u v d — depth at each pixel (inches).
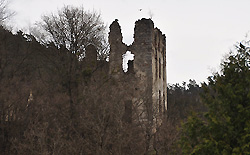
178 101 3095.5
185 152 754.8
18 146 1282.0
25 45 1676.9
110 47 1929.1
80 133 1370.6
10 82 1448.1
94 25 1654.8
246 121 688.4
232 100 721.6
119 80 1636.3
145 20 1892.2
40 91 1496.1
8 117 1385.3
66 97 1440.7
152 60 1859.0
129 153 1289.4
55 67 1578.5
